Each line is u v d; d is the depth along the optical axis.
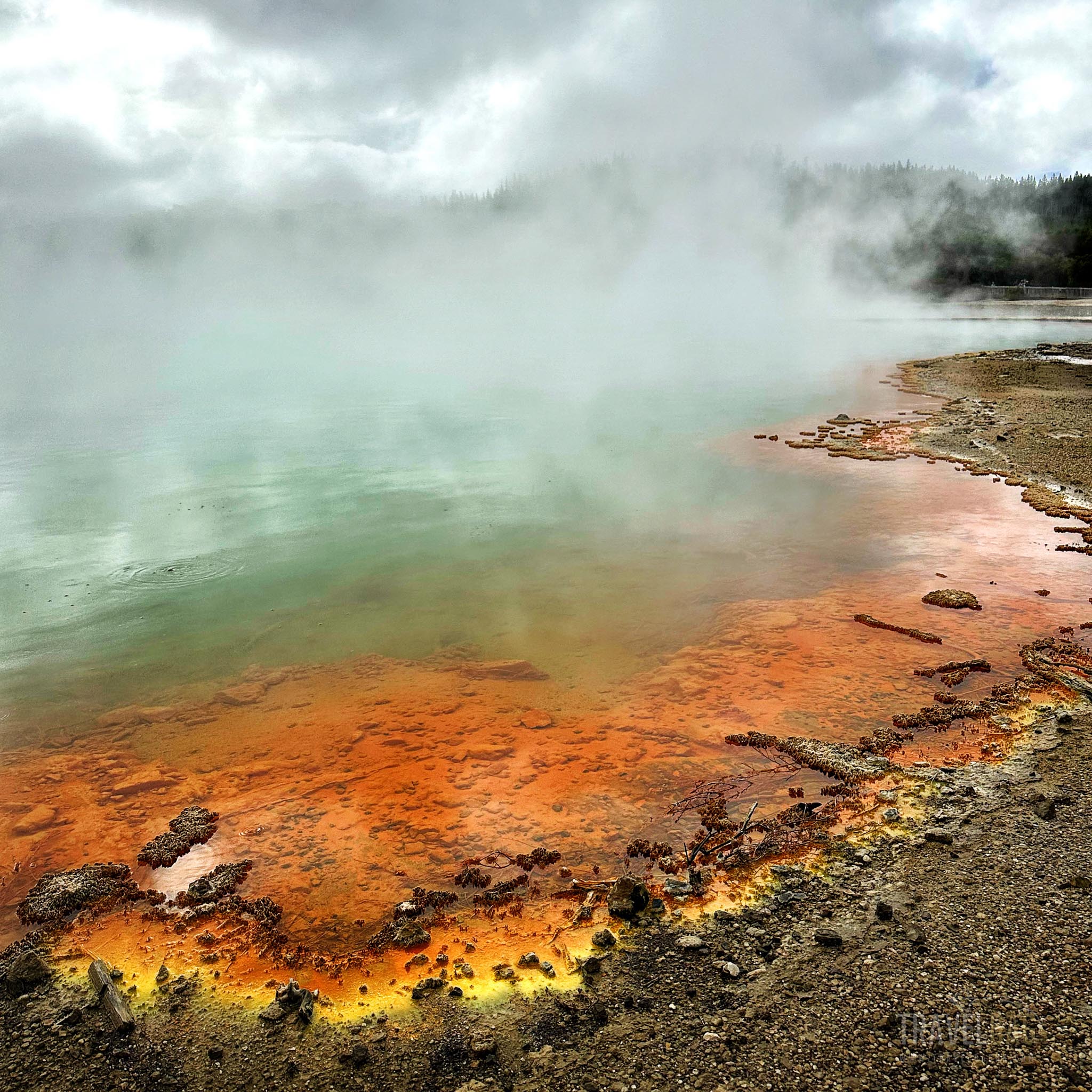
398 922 6.01
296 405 35.72
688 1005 5.06
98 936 5.97
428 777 7.98
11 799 7.76
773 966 5.34
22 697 9.95
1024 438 23.48
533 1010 5.12
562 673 10.30
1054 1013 4.68
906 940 5.44
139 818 7.45
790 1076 4.44
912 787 7.47
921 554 14.45
